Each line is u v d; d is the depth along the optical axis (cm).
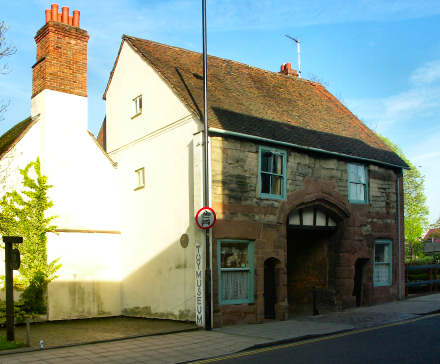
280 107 1702
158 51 1680
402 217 1881
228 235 1305
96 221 1638
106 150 1825
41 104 1574
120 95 1762
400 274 1830
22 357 914
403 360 805
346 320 1343
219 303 1270
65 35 1622
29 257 1448
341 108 2103
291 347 978
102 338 1114
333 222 1664
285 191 1464
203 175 1279
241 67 1875
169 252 1435
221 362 855
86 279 1573
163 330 1207
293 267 1789
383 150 1891
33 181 1501
